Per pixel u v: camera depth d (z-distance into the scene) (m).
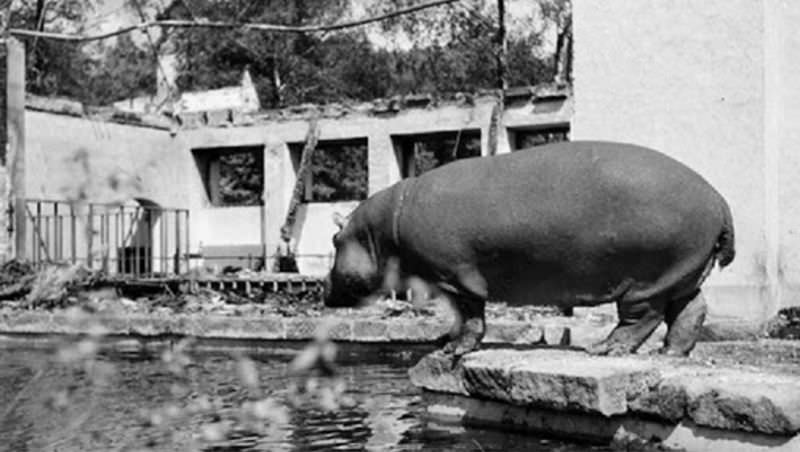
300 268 23.89
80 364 9.23
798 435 4.41
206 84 35.94
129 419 6.28
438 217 6.04
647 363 5.33
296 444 5.43
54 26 31.48
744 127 10.74
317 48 36.47
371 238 6.55
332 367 9.11
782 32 11.16
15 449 5.37
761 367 5.39
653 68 11.32
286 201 24.17
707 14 11.00
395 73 35.84
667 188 5.55
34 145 20.38
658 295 5.75
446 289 6.13
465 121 21.95
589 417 5.21
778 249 11.01
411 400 6.98
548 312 11.58
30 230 19.95
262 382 8.09
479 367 5.63
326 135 23.70
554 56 32.47
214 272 19.88
